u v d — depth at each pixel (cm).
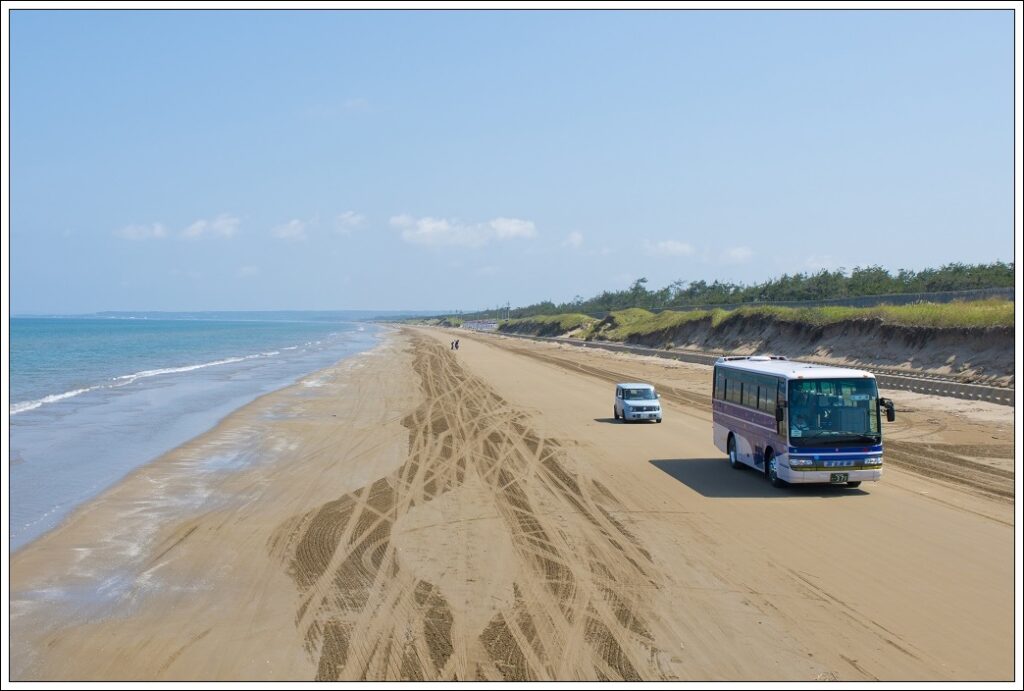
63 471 2609
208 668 1116
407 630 1234
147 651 1177
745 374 2445
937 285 8375
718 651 1145
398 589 1420
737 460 2506
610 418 3891
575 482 2342
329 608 1334
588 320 16988
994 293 5888
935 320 5319
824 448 2102
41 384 5994
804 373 2148
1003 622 1244
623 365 8075
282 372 7381
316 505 2094
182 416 4069
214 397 5056
